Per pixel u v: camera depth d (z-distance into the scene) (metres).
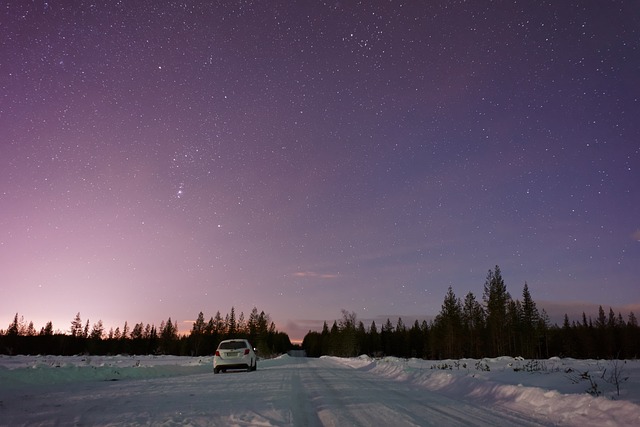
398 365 19.78
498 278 60.19
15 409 7.48
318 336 138.50
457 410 7.83
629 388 7.70
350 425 6.29
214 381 13.81
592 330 70.81
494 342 62.19
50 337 77.12
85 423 6.16
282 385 12.50
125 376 15.53
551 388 9.34
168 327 93.81
